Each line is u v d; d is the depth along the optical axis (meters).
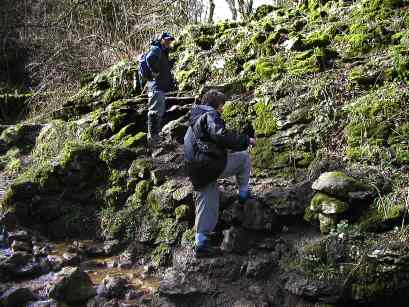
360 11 7.13
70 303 4.30
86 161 6.00
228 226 4.73
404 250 3.78
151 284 4.65
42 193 5.88
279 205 4.54
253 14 8.98
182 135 6.31
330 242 4.09
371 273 3.80
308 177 4.91
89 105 8.36
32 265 4.84
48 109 9.67
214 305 4.20
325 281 3.93
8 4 13.05
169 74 6.35
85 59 10.98
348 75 5.76
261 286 4.22
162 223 5.20
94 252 5.29
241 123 5.94
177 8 12.23
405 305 3.78
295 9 8.46
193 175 4.29
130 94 8.09
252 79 6.55
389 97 5.13
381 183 4.39
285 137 5.40
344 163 4.84
